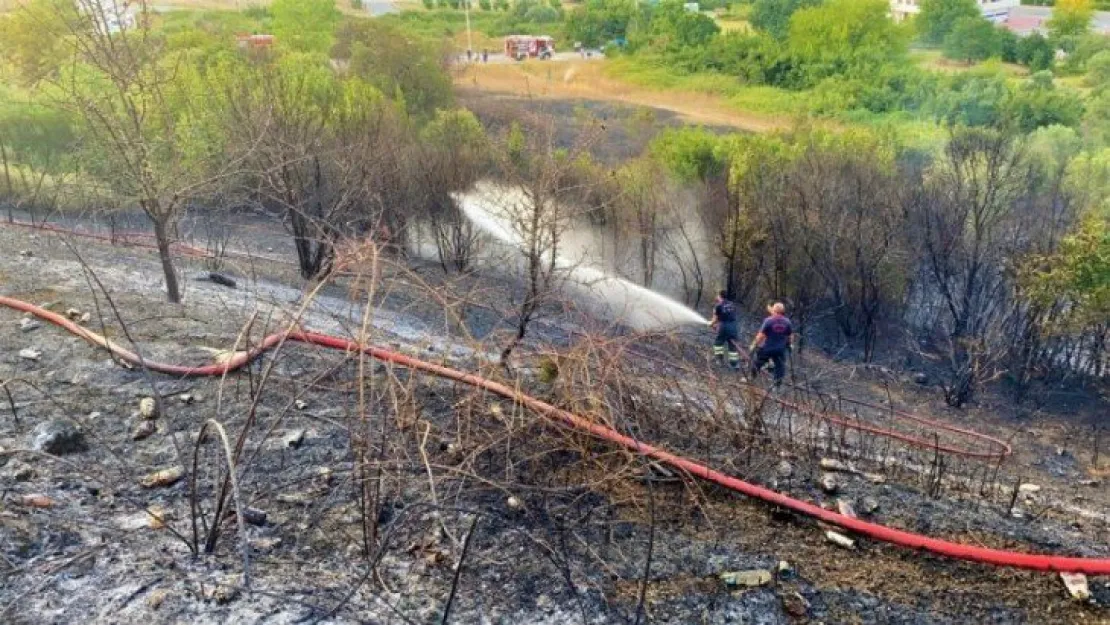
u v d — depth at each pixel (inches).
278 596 162.9
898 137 769.6
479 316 450.9
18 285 333.7
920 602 187.6
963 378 446.9
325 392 253.9
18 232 469.7
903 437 327.9
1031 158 568.1
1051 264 450.0
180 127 450.0
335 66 1162.0
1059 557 206.2
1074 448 400.8
